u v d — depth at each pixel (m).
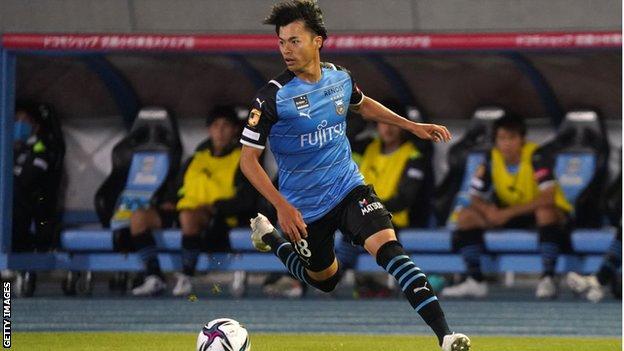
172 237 50.44
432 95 53.09
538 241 48.38
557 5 48.06
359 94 26.39
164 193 52.59
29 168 51.34
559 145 51.28
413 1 48.91
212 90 54.03
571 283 48.91
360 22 49.47
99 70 52.91
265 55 50.75
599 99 51.53
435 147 53.19
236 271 50.53
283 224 23.56
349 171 25.59
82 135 55.03
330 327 37.31
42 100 53.81
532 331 36.41
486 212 49.31
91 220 54.91
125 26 50.75
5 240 49.72
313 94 24.77
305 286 51.38
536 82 51.25
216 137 50.72
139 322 38.62
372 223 24.75
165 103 54.59
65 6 50.91
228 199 49.50
